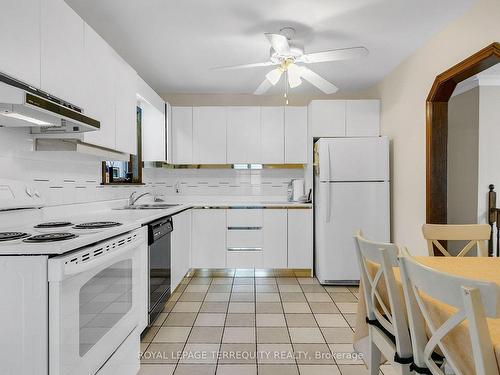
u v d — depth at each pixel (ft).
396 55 10.62
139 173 12.30
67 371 4.10
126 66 8.55
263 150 13.89
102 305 5.06
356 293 10.97
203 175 14.84
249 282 12.25
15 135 5.97
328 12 7.89
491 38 7.21
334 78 12.85
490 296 2.42
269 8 7.68
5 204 5.38
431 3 7.56
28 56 4.84
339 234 11.75
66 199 7.60
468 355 2.98
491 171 13.33
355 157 11.73
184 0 7.32
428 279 2.95
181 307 9.66
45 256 3.98
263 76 12.40
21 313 3.97
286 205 12.95
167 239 9.41
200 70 11.81
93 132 6.79
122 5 7.50
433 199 9.41
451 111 14.78
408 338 4.19
